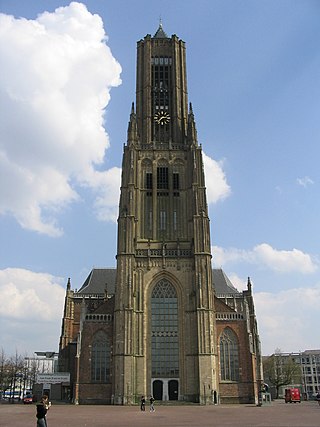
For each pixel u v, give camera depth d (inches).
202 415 2133.4
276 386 5615.2
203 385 3280.0
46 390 3865.7
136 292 3585.1
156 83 4611.2
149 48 4692.4
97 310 3754.9
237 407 2903.5
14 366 5944.9
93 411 2496.3
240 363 3518.7
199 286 3528.5
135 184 3983.8
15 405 3376.0
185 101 4542.3
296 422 1654.8
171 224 3922.2
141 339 3447.3
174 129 4370.1
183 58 4722.0
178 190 4062.5
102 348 3538.4
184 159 4160.9
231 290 4869.6
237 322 3627.0
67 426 1535.4
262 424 1578.5
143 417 2011.6
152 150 4165.8
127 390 3248.0
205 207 3828.7
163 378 3410.4
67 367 4414.4
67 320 4589.1
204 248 3656.5
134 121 4242.1
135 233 3818.9
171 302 3617.1
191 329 3503.9
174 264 3678.6
